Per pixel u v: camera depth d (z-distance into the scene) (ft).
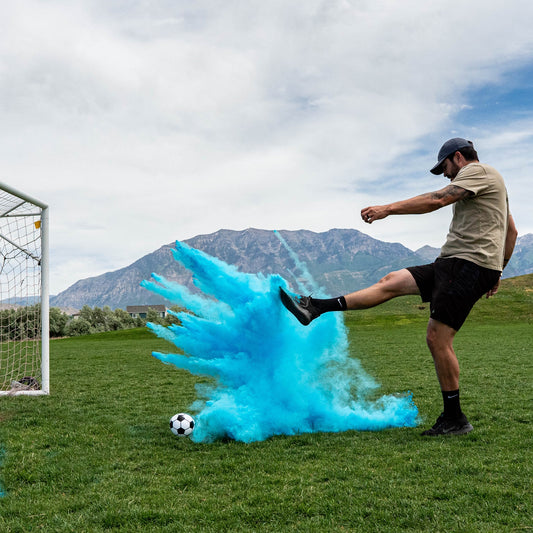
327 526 8.86
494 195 14.55
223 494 10.75
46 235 29.27
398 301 170.71
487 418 18.24
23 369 34.55
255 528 8.88
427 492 10.36
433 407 21.02
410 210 14.26
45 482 11.84
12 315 33.45
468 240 14.62
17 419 19.98
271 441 15.39
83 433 17.16
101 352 64.34
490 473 11.51
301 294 16.07
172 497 10.57
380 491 10.53
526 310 136.15
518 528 8.49
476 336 73.15
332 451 13.94
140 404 23.86
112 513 9.63
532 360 40.57
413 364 39.86
